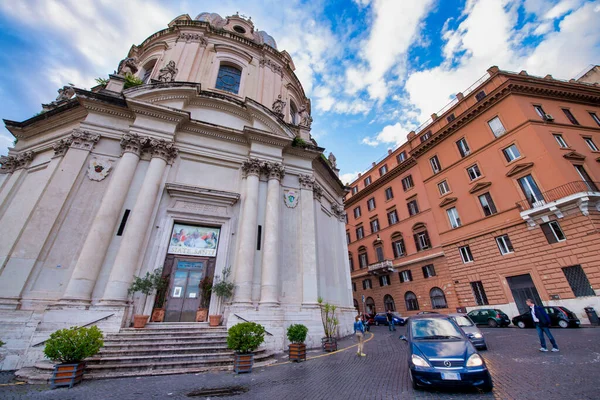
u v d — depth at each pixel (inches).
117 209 405.4
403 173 1168.2
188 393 200.7
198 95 550.9
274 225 482.6
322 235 610.2
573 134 753.0
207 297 428.5
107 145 460.1
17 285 343.9
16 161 490.0
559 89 824.3
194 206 474.0
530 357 286.7
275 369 281.7
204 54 690.2
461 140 927.7
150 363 271.0
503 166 775.1
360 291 1246.9
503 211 748.0
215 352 310.5
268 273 440.5
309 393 195.6
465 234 842.8
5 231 390.9
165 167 472.7
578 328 501.7
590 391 171.9
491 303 737.0
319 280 542.6
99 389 211.2
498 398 172.1
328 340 398.9
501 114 809.5
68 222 392.2
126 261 377.1
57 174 413.4
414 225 1038.4
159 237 430.3
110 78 519.2
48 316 312.5
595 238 567.2
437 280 910.4
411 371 197.6
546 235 651.5
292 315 436.5
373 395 186.7
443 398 175.5
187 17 851.4
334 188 786.2
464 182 882.1
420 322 249.6
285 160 589.3
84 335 238.5
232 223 485.4
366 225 1311.5
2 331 312.3
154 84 508.4
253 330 285.0
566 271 607.2
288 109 780.0
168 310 404.5
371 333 674.2
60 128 500.1
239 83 706.2
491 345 382.6
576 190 614.9
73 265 372.8
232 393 199.6
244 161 534.9
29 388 215.0
